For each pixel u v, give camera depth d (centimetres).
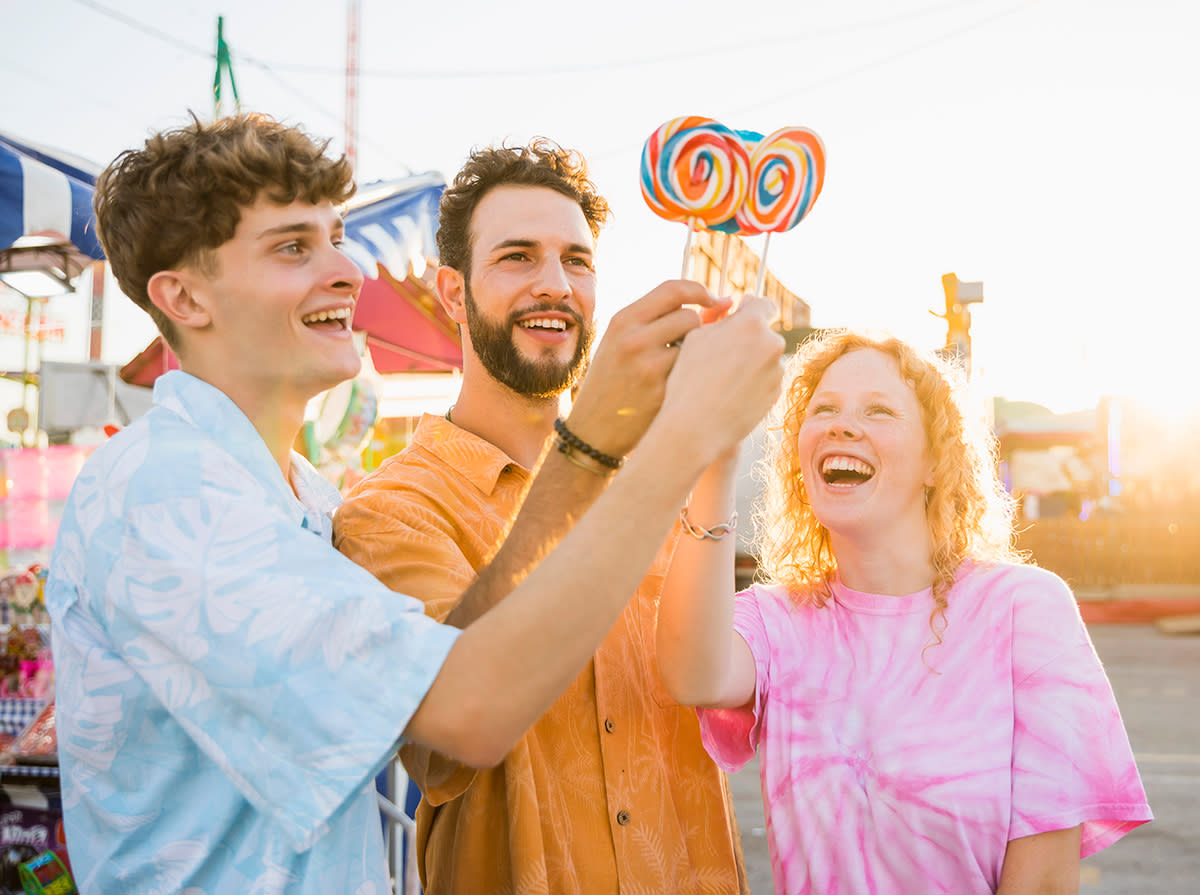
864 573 157
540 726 133
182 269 108
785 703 150
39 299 699
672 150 115
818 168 121
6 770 321
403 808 270
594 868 130
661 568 154
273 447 118
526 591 87
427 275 455
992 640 146
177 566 90
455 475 146
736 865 151
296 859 97
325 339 113
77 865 102
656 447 91
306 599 88
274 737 89
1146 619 1391
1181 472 1808
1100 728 136
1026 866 133
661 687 146
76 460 561
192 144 107
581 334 153
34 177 268
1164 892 405
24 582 396
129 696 97
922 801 136
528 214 148
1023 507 2016
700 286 105
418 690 85
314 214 111
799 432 165
